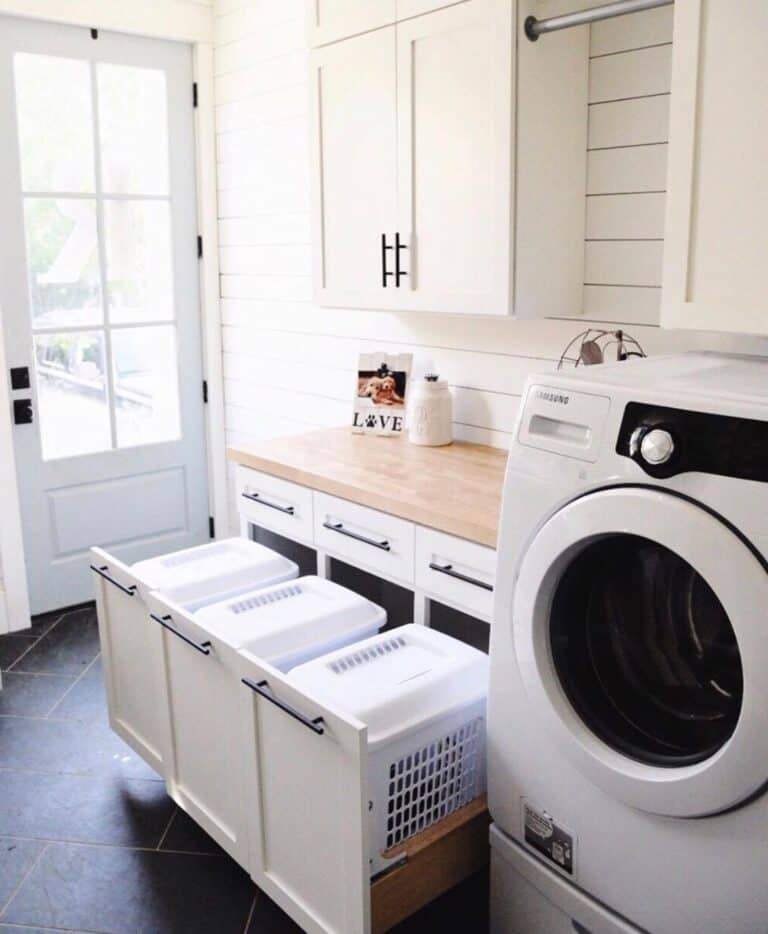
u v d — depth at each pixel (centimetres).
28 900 206
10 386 345
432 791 179
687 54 164
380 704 171
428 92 231
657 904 146
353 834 156
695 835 139
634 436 138
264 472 264
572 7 218
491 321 268
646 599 152
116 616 235
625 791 146
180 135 377
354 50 250
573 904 161
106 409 375
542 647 158
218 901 206
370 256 258
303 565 280
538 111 217
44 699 298
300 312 349
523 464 157
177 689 208
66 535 371
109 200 362
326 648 207
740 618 125
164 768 222
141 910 203
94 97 351
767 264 159
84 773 256
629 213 226
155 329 385
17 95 333
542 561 153
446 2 221
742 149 159
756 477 123
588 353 219
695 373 158
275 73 340
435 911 201
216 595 230
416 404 275
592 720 155
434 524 206
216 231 389
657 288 223
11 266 339
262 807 182
